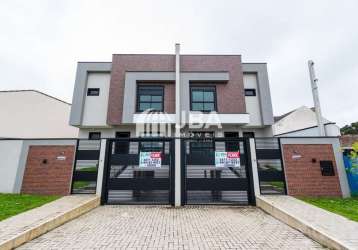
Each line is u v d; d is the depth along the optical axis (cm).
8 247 339
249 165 706
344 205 577
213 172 720
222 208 651
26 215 484
